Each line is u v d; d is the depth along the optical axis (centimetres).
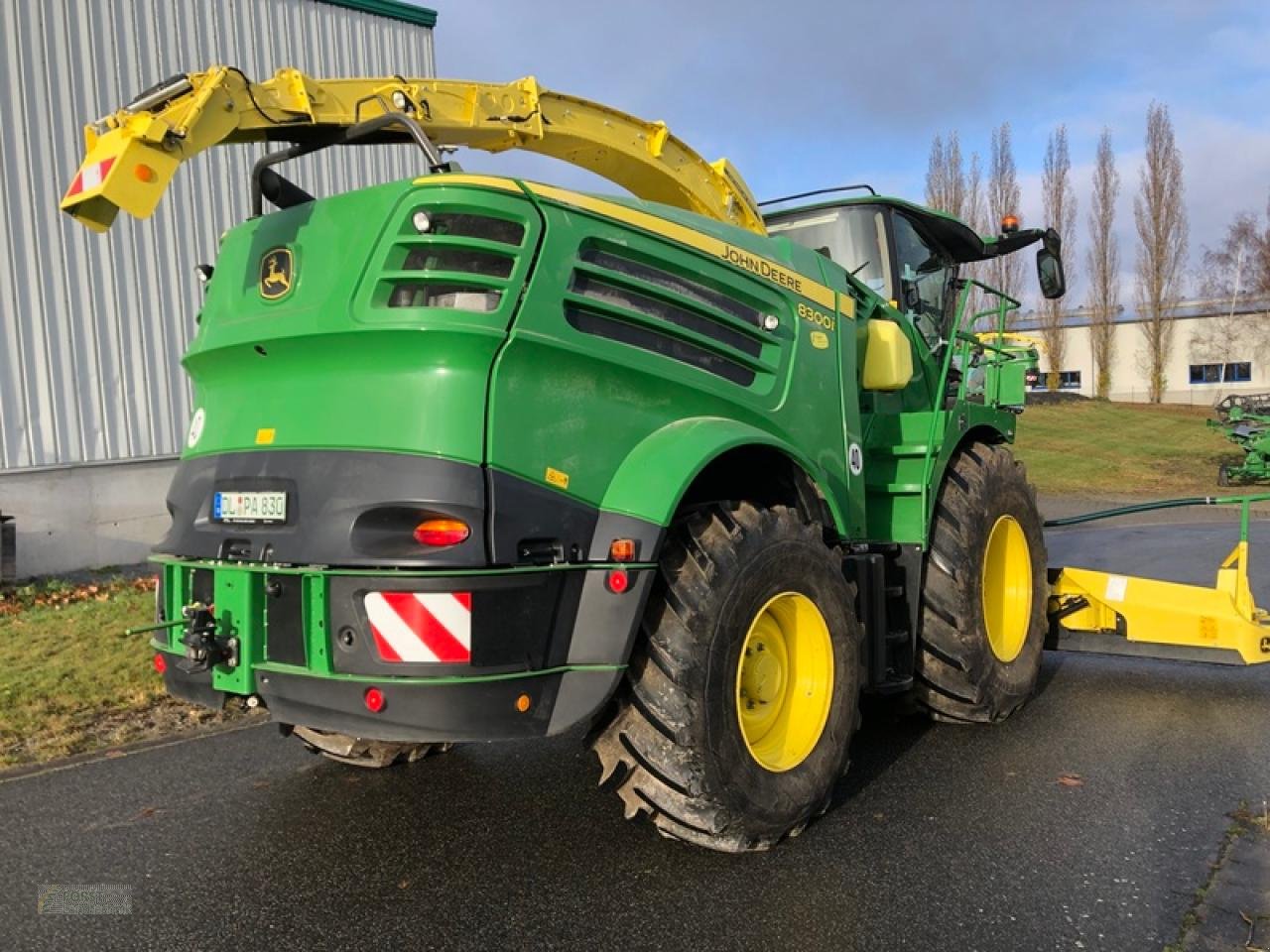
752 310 409
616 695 344
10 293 979
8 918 323
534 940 305
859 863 354
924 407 575
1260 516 1666
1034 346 727
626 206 367
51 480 1003
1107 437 2806
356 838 384
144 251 1064
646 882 343
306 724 325
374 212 333
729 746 341
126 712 557
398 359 320
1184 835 371
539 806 414
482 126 452
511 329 318
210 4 1119
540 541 320
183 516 382
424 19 1323
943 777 441
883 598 441
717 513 361
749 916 317
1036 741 491
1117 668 638
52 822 404
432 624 300
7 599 875
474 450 311
